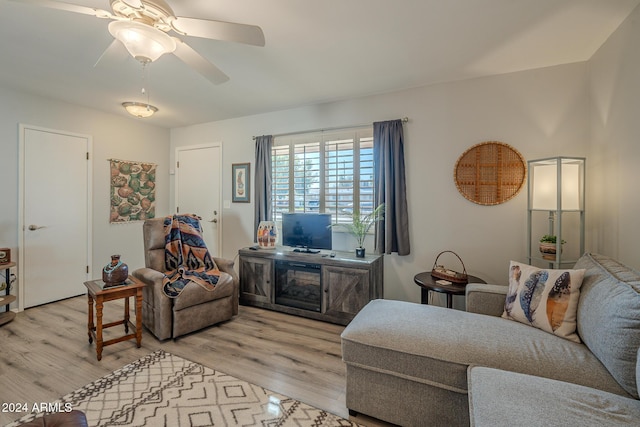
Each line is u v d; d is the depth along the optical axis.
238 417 1.66
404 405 1.56
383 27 2.04
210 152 4.52
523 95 2.71
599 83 2.32
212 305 2.84
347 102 3.46
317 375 2.07
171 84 3.04
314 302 3.15
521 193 2.72
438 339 1.54
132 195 4.38
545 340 1.52
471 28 2.05
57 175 3.58
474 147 2.87
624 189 2.01
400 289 3.20
